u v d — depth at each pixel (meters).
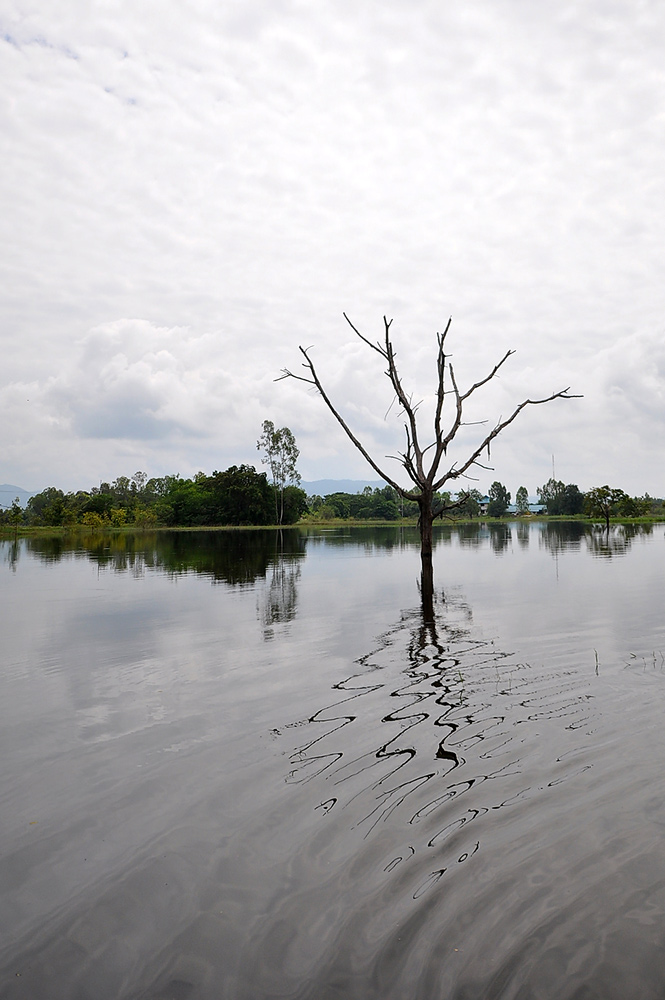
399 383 22.44
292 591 17.00
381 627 11.62
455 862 3.98
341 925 3.47
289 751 5.85
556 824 4.39
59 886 3.92
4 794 5.16
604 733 6.01
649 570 21.11
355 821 4.54
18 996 3.05
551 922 3.42
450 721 6.50
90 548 39.03
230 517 91.25
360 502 129.75
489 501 132.62
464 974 3.09
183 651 10.05
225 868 4.04
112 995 3.05
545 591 16.14
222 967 3.21
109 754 5.94
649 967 3.09
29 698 7.73
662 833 4.23
